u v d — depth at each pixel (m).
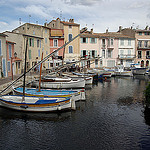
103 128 11.46
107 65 51.44
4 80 24.11
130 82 32.09
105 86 27.39
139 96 20.09
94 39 49.16
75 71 39.09
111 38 50.84
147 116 13.52
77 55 47.19
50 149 9.05
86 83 28.88
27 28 38.66
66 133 10.75
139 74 45.56
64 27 45.44
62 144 9.53
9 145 9.38
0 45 26.03
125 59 53.00
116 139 10.08
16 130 11.06
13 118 12.88
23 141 9.78
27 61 36.41
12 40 34.91
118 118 13.13
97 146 9.38
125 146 9.39
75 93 17.36
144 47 54.06
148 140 9.97
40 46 41.47
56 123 12.16
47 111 13.72
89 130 11.16
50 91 18.20
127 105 16.41
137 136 10.43
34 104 13.51
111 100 18.25
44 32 42.94
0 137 10.16
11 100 14.63
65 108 14.21
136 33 53.47
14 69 31.14
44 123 12.14
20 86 20.84
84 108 15.44
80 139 10.06
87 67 46.72
